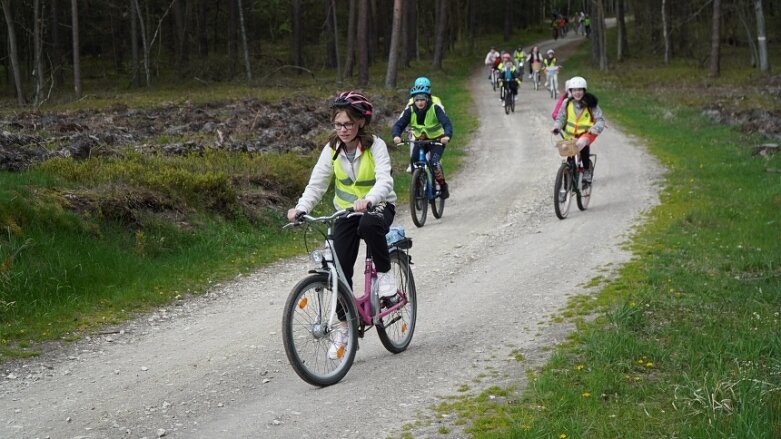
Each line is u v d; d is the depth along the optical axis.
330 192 13.92
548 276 8.74
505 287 8.38
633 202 12.91
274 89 37.53
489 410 5.07
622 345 6.04
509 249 10.20
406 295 6.43
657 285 8.12
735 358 5.85
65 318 7.61
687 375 5.50
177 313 7.94
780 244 9.82
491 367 5.91
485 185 15.63
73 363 6.46
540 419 4.82
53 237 8.79
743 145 19.06
